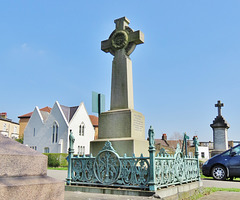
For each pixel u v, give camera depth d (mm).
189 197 6879
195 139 8609
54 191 3982
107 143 6559
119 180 6176
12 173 3678
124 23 8727
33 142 43375
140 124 7934
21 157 3824
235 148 13086
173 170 6566
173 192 6176
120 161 6230
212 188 9375
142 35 8469
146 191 5652
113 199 5410
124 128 7535
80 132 42469
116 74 8398
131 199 5383
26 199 3553
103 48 8844
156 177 5879
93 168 6629
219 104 24453
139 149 7188
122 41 8484
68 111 44000
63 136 40469
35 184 3705
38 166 4055
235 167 12602
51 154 30578
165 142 59312
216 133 24125
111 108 8227
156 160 5867
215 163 13102
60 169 23688
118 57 8492
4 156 3623
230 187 10141
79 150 41625
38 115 44188
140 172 5926
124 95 8086
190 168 7766
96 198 5531
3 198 3295
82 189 6492
